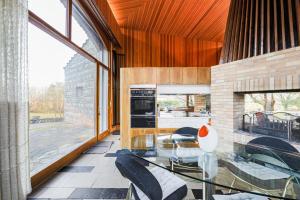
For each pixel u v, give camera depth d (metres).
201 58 8.05
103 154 3.94
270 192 1.48
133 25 7.08
